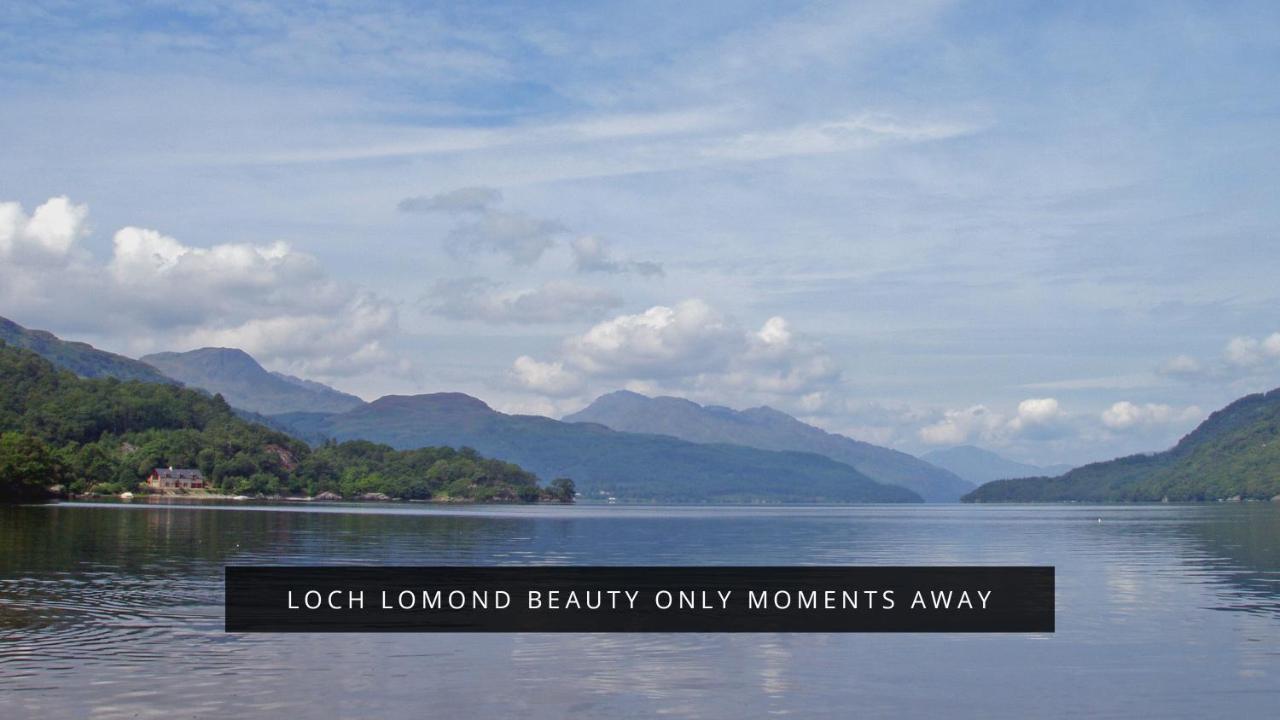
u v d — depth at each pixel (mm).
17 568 65500
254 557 77188
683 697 31016
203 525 130250
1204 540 117688
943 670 35031
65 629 41344
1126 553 92938
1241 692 31938
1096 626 44500
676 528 164625
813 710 29625
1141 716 29188
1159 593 56969
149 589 54562
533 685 32344
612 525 174500
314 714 28609
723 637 41094
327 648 38062
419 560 78562
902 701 30781
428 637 40719
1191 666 35719
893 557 88688
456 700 30359
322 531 123125
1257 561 81375
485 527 150250
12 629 41250
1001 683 33125
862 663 36188
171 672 33500
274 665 34844
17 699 29766
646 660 36438
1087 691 32156
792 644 39656
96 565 68125
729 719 28500
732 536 132875
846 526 183875
